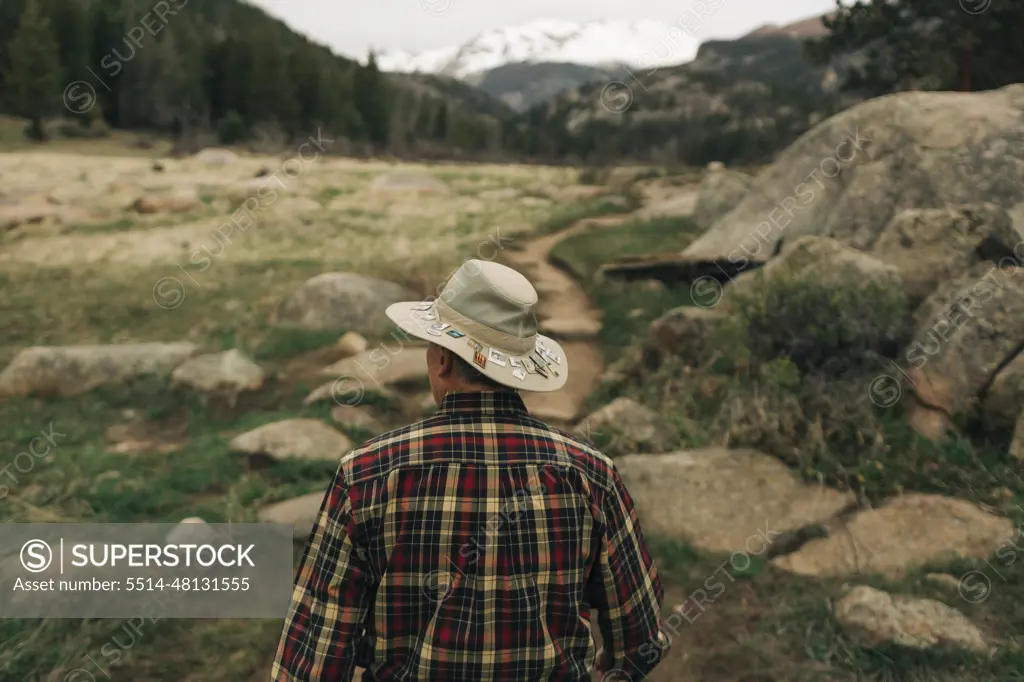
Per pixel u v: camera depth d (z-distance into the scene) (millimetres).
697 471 4965
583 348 7773
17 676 3344
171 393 6609
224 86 48438
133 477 5219
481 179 26094
